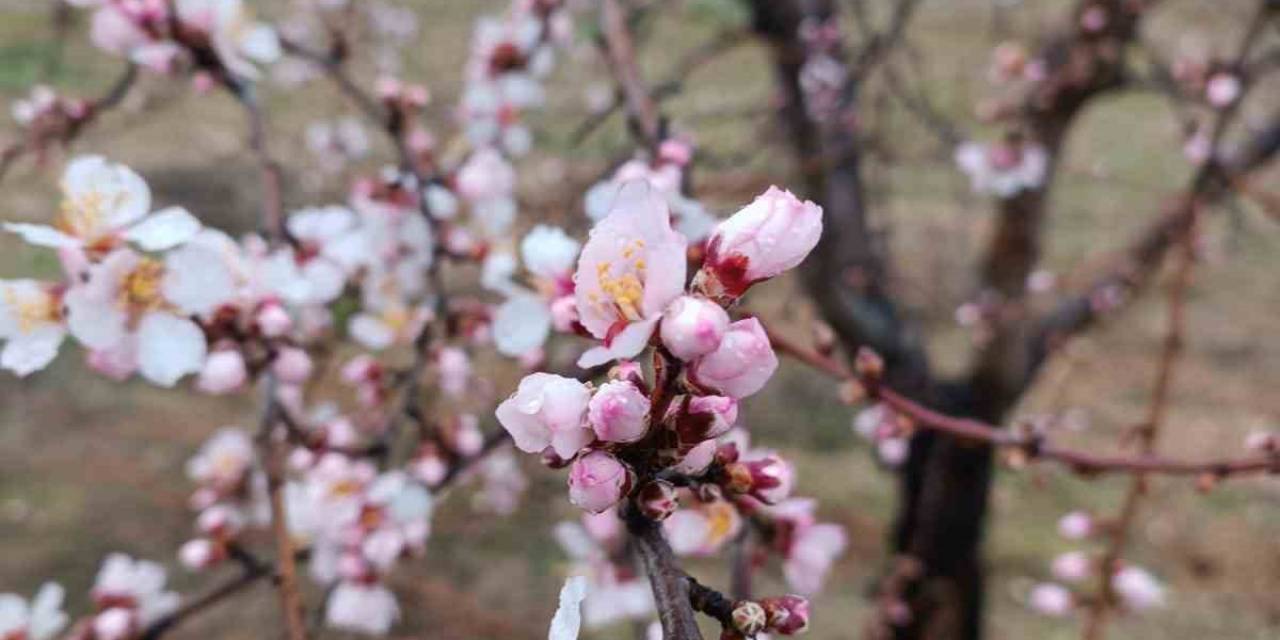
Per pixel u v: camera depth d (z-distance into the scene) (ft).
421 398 2.08
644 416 0.83
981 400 2.81
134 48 1.47
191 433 4.25
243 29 1.53
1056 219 5.55
